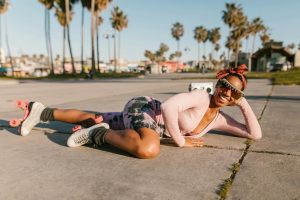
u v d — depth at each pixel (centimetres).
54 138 319
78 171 221
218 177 209
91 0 3591
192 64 10925
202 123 279
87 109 558
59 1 4147
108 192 186
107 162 239
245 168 227
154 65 7350
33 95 940
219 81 255
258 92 920
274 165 235
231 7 5912
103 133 262
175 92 978
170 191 186
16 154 263
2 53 7788
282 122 413
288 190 189
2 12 4641
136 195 181
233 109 537
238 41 6056
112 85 1559
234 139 312
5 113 513
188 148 277
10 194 184
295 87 1164
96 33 4166
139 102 274
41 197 180
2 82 2144
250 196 180
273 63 5916
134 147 242
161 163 237
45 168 228
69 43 3616
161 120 281
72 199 177
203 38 8350
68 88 1323
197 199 176
